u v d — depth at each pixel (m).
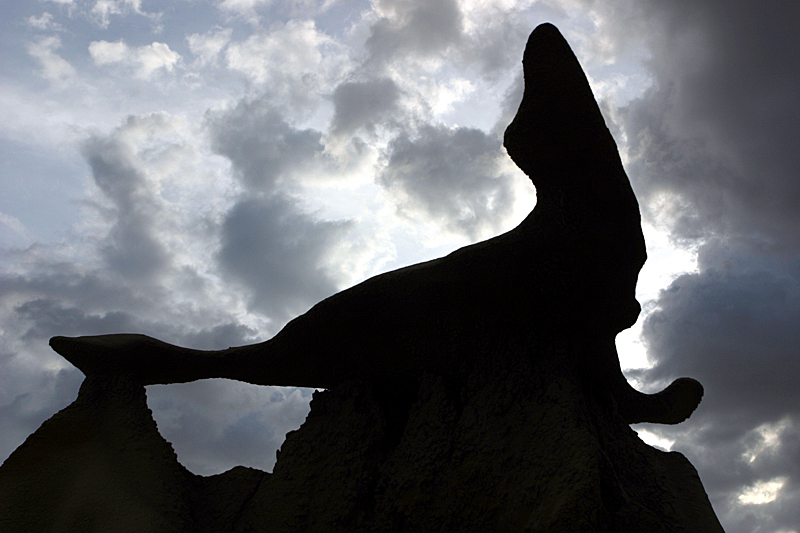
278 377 7.17
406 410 6.75
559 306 6.17
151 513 5.97
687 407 7.48
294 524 6.04
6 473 6.36
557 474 5.16
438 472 5.79
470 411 5.99
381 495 5.95
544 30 5.54
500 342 6.29
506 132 5.80
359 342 6.71
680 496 6.05
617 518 5.02
